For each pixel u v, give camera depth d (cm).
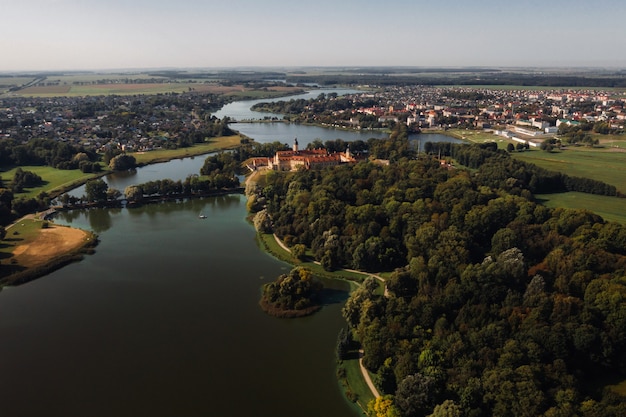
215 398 18100
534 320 18900
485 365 17400
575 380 16588
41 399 18012
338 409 17562
